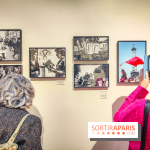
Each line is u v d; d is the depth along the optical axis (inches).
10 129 35.3
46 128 71.9
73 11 70.6
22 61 70.5
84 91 71.8
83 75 70.6
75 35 70.7
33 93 42.5
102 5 70.8
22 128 35.7
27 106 41.1
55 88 71.3
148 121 38.5
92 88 71.8
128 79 71.0
